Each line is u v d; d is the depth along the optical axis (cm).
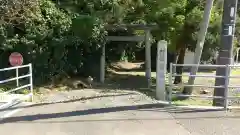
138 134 685
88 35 1609
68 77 1634
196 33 1830
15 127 735
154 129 720
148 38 1981
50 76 1527
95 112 875
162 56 1095
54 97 1196
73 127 735
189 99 1389
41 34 1419
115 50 2698
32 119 802
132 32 2105
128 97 1134
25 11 1326
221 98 932
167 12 1748
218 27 1870
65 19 1492
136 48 3475
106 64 2459
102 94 1244
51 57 1552
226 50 1050
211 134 689
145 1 1731
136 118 809
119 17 1700
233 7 1030
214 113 862
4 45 1380
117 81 1988
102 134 686
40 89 1361
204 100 1348
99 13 1628
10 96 1095
